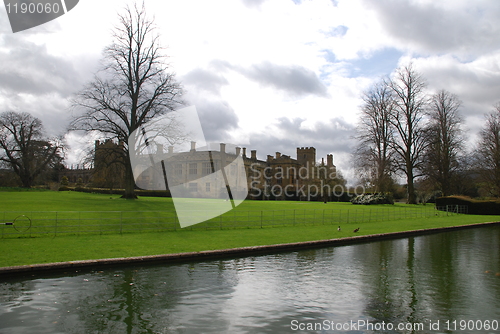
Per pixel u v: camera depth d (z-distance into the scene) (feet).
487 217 109.40
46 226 48.16
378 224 77.87
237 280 29.99
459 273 34.58
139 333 19.12
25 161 157.89
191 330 19.75
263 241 46.80
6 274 28.09
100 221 54.70
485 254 45.27
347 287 28.89
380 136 154.81
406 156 151.64
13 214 56.34
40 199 86.12
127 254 35.55
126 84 101.04
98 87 98.78
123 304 23.43
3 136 159.74
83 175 226.99
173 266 34.12
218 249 39.58
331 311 23.39
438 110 151.74
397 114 152.25
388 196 149.07
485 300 26.13
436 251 47.29
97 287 26.76
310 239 49.83
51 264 29.99
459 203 126.00
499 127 146.72
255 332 19.70
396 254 44.32
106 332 19.11
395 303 25.21
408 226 75.05
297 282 29.99
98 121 98.94
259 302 24.70
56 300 23.75
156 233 52.03
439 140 145.07
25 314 21.24
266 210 85.40
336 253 43.78
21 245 38.83
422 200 191.42
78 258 32.86
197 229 57.77
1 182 165.17
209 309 23.06
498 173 143.02
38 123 164.76
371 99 156.87
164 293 25.96
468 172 151.53
